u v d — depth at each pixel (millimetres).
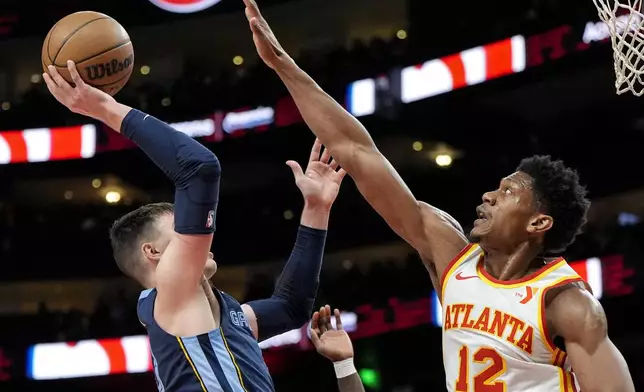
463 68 11117
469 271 2580
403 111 11750
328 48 13453
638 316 9297
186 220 2326
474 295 2516
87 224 13023
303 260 2996
